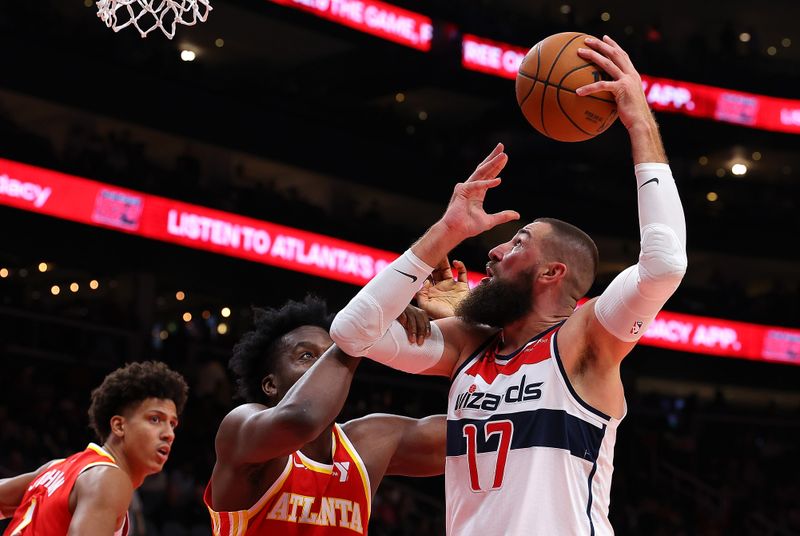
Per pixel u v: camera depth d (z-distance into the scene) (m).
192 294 29.66
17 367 20.75
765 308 32.72
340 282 27.19
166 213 23.88
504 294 4.75
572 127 4.86
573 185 33.47
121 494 5.30
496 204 31.27
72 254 22.86
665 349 31.38
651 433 29.33
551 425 4.38
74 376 21.14
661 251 4.24
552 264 4.73
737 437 31.42
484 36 32.12
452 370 4.98
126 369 5.77
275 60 32.72
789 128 34.53
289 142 27.98
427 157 30.58
